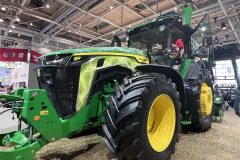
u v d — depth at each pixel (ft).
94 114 6.70
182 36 11.32
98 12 26.63
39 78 6.84
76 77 6.21
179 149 8.15
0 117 12.13
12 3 23.17
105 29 33.32
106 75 6.74
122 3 23.52
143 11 26.35
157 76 6.53
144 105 5.66
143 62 8.12
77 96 6.13
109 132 5.64
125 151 5.41
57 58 6.47
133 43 11.62
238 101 19.61
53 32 34.22
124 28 29.48
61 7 25.98
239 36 32.89
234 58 21.65
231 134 10.83
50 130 5.34
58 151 7.68
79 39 39.55
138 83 5.89
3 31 35.37
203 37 12.70
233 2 22.95
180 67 10.43
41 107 5.16
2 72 35.01
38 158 6.94
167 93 6.68
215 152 7.88
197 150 8.06
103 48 6.86
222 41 37.29
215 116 15.35
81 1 23.20
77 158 7.02
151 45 10.80
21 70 23.97
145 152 5.53
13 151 4.81
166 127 6.84
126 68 7.21
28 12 27.30
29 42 35.99
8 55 29.63
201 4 24.89
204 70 12.97
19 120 5.93
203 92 11.55
